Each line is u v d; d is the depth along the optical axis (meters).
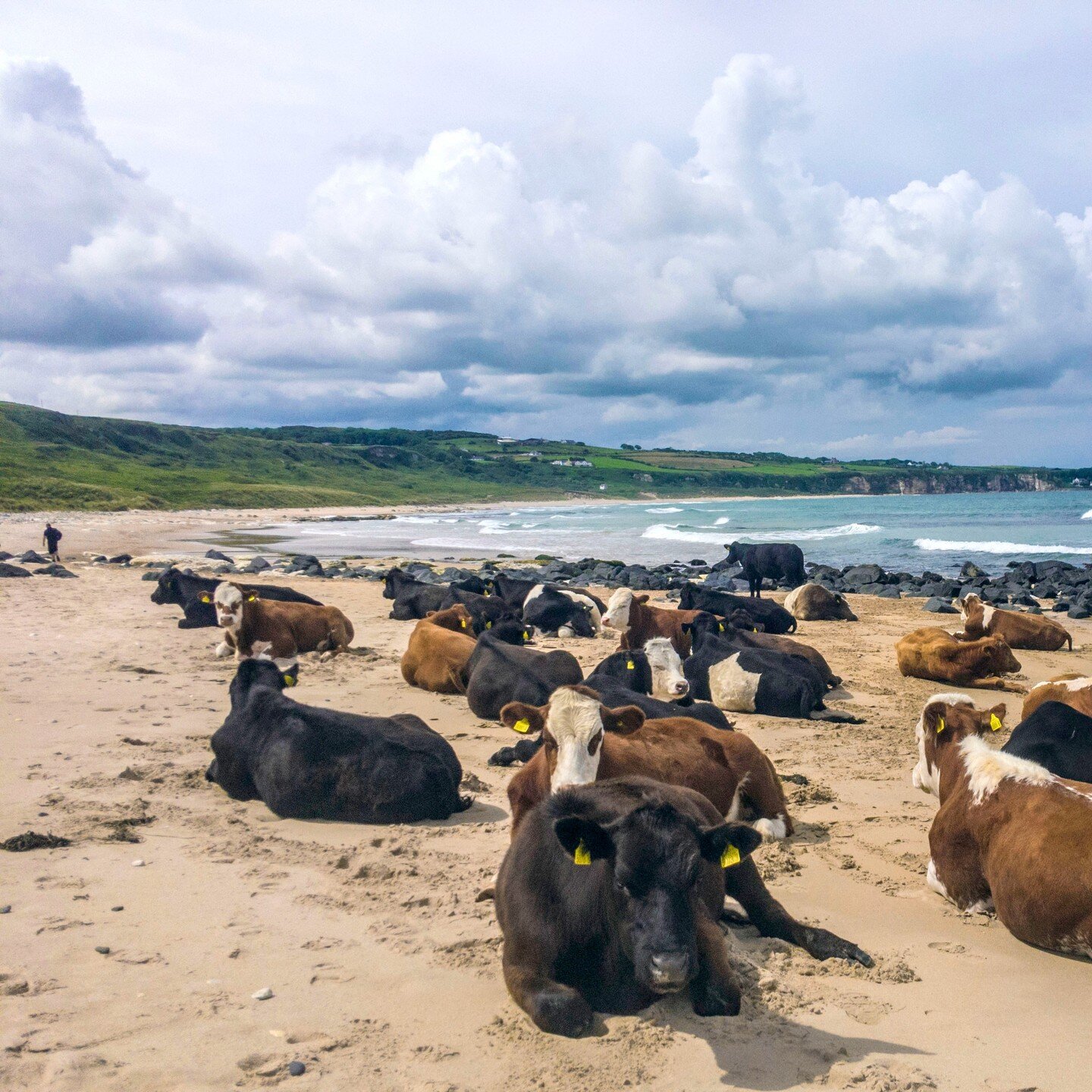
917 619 22.33
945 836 5.97
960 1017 4.42
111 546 46.84
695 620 14.25
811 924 5.55
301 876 6.19
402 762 7.44
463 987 4.65
